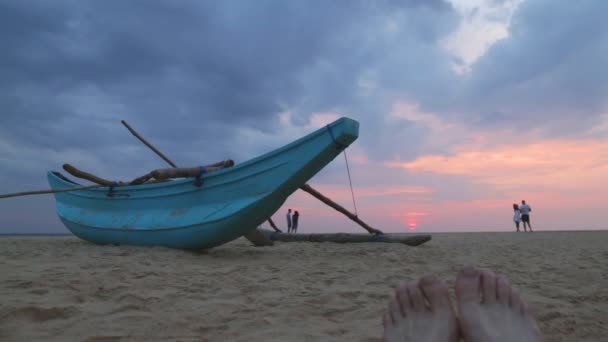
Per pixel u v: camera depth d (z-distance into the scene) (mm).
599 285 3965
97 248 6871
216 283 3828
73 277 3725
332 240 10031
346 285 3916
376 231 9633
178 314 2697
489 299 2119
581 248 8672
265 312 2807
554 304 3125
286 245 9367
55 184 9750
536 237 14328
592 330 2500
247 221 6422
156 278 3912
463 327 2039
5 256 5449
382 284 3986
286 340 2236
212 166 7195
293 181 6121
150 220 7176
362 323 2604
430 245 9836
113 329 2348
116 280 3705
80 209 8703
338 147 5961
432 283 2217
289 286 3766
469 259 6371
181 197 7070
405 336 2082
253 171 6355
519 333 1959
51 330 2303
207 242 6633
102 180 7930
